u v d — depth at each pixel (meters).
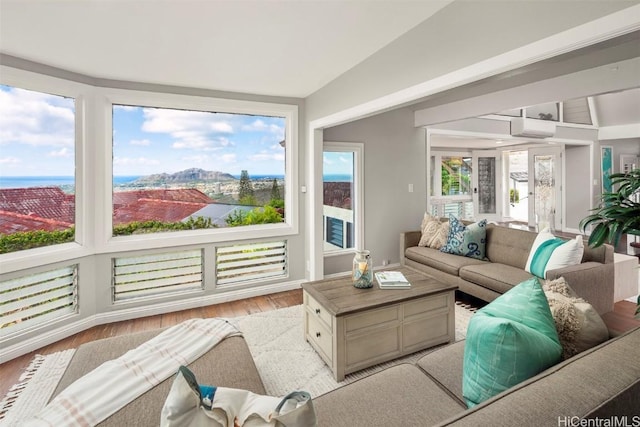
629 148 8.23
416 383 1.48
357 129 4.64
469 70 1.96
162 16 2.11
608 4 1.37
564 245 2.93
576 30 1.47
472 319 1.33
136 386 1.47
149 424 1.28
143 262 3.44
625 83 3.08
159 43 2.48
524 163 9.55
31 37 2.34
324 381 2.23
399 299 2.34
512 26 1.72
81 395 1.40
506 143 7.43
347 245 4.79
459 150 8.20
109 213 3.28
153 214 3.54
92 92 3.10
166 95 3.42
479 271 3.34
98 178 3.16
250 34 2.38
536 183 8.35
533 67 1.78
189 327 2.04
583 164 7.48
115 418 1.30
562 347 1.30
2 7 1.96
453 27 2.05
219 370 1.63
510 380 1.13
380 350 2.33
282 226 4.12
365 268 2.55
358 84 2.98
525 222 9.29
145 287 3.47
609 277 2.95
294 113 4.05
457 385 1.45
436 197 7.94
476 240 3.88
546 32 1.58
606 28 1.38
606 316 2.98
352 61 2.94
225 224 3.91
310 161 4.01
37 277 2.83
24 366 2.51
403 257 4.52
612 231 1.45
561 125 6.79
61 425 1.25
